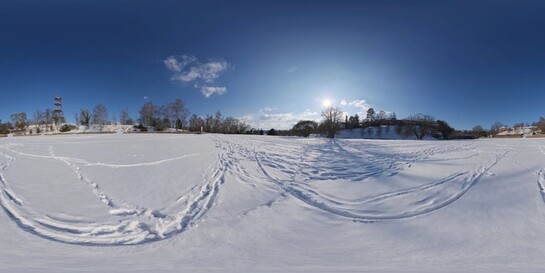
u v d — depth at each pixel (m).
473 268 5.55
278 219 8.65
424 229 7.95
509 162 14.89
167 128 71.81
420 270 5.41
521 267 5.65
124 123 74.94
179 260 6.06
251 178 12.26
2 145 19.17
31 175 11.59
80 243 6.84
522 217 8.40
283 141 25.20
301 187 11.38
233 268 5.52
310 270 5.36
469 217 8.52
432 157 17.02
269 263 5.91
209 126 73.94
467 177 12.22
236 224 8.14
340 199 10.30
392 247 6.98
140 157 15.44
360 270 5.36
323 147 21.25
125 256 6.22
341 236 7.71
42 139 24.08
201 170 13.13
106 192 10.09
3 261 5.64
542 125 71.25
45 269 5.12
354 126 86.94
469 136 65.00
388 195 10.54
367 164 15.06
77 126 71.38
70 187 10.41
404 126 73.88
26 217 7.97
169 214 8.60
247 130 76.81
